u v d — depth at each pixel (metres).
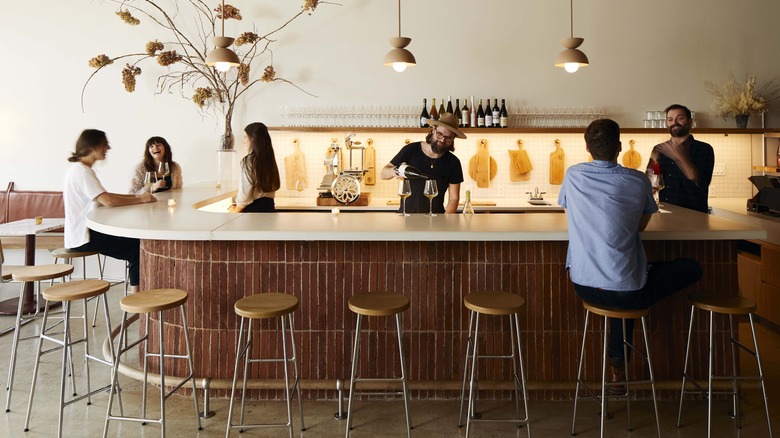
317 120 5.81
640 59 5.77
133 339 4.18
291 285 3.16
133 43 5.89
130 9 5.87
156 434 2.81
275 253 3.15
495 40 5.76
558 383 3.15
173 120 5.95
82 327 4.49
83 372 3.60
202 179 5.98
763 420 2.95
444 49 5.78
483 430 2.85
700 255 3.16
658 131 5.45
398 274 3.15
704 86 5.78
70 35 5.90
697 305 2.73
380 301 2.68
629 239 2.60
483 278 3.15
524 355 3.18
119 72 5.92
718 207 5.17
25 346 4.05
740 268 4.75
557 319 3.16
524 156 5.76
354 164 5.82
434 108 5.79
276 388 3.17
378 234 2.80
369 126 5.78
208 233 2.81
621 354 2.93
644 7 5.75
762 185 4.77
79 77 5.93
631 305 2.65
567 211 2.79
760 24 5.78
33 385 2.86
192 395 3.24
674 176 4.32
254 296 2.82
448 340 3.17
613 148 2.69
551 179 5.79
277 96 5.86
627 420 2.93
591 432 2.83
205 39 5.88
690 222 3.11
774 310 4.30
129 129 5.96
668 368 3.19
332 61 5.82
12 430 2.83
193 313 3.19
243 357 3.19
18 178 6.02
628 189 2.62
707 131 5.55
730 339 3.02
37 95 5.95
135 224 3.02
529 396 3.24
